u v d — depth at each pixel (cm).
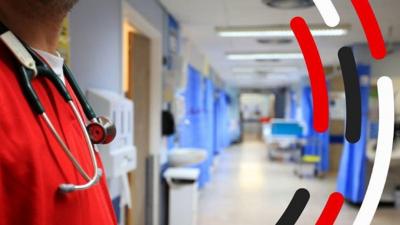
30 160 53
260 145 1405
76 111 73
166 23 386
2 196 50
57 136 60
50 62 72
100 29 212
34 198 53
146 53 361
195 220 408
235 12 384
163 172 398
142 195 360
